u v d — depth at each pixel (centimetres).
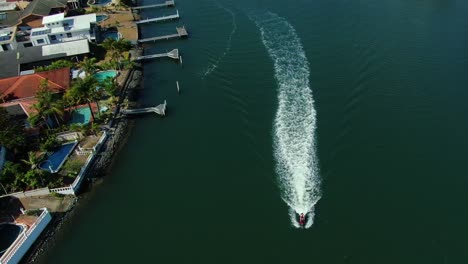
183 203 6900
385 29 10988
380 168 7062
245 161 7512
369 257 5847
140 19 13312
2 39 11469
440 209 6366
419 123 7850
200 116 8719
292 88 9100
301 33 11188
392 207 6444
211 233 6384
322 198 6688
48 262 6316
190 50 11262
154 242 6372
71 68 10225
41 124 8406
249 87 9331
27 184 7188
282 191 6881
